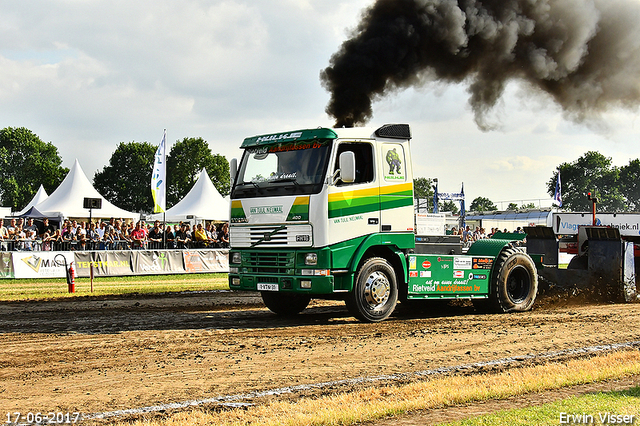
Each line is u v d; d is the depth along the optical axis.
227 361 6.66
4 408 4.96
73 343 7.76
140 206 93.25
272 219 9.52
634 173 88.12
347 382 5.73
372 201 9.59
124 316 10.52
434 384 5.48
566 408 4.68
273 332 8.66
